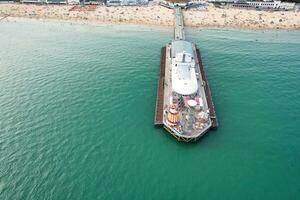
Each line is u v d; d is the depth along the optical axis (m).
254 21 154.00
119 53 118.88
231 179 60.50
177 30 130.38
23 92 90.31
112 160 64.88
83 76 99.88
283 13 161.75
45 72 103.00
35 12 171.50
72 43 130.38
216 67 105.75
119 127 74.81
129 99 86.62
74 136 71.69
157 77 99.38
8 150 67.38
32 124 75.88
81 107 82.69
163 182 59.72
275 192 57.81
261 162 64.69
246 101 85.81
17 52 120.75
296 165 63.97
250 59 112.56
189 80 80.56
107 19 159.88
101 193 57.31
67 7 178.12
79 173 61.59
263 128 74.88
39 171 62.03
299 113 80.56
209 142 70.00
